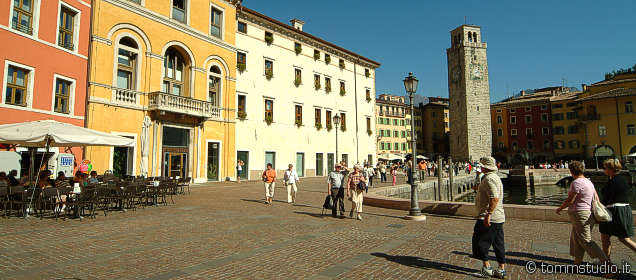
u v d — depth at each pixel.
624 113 59.28
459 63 72.06
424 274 5.83
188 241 7.98
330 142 43.75
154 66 23.83
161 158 24.02
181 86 26.53
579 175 6.11
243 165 33.03
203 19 27.83
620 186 5.91
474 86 70.88
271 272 5.85
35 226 9.55
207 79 27.89
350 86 47.81
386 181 35.22
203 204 14.89
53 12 18.11
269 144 35.66
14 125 11.12
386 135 76.62
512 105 79.69
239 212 12.72
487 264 5.63
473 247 5.78
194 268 5.99
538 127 75.75
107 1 21.28
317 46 42.88
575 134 70.19
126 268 5.94
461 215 12.34
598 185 48.00
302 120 40.06
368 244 7.97
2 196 11.26
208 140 27.83
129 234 8.66
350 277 5.64
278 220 11.11
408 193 27.02
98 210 12.81
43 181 11.98
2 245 7.36
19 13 16.69
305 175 39.94
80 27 19.81
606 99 61.09
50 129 11.05
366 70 51.16
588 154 62.28
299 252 7.17
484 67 72.19
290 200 16.50
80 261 6.31
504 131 80.38
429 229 9.91
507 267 6.24
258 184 27.59
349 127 47.03
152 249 7.22
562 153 71.62
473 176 46.28
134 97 22.53
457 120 72.19
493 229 5.59
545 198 37.25
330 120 44.09
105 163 20.81
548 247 7.73
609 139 60.28
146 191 14.12
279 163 36.72
